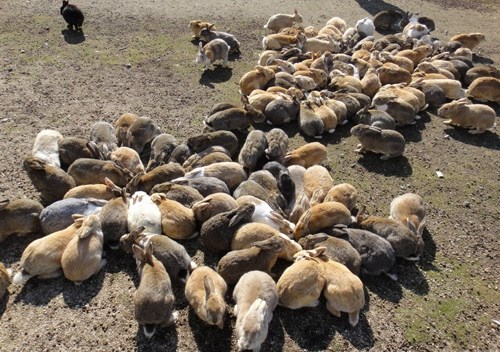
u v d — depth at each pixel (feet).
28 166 8.18
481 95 12.98
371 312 7.02
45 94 11.71
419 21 17.35
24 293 6.85
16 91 11.71
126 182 8.71
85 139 10.00
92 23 15.51
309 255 7.04
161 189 8.19
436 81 12.80
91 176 8.62
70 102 11.50
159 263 6.76
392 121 11.19
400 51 14.82
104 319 6.57
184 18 16.62
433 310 7.21
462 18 18.72
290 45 14.79
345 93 12.12
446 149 11.24
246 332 5.83
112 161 8.89
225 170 8.87
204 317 6.19
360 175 10.12
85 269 6.89
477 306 7.39
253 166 9.46
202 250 7.79
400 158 10.75
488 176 10.44
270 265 7.17
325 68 13.38
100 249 7.11
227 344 6.34
